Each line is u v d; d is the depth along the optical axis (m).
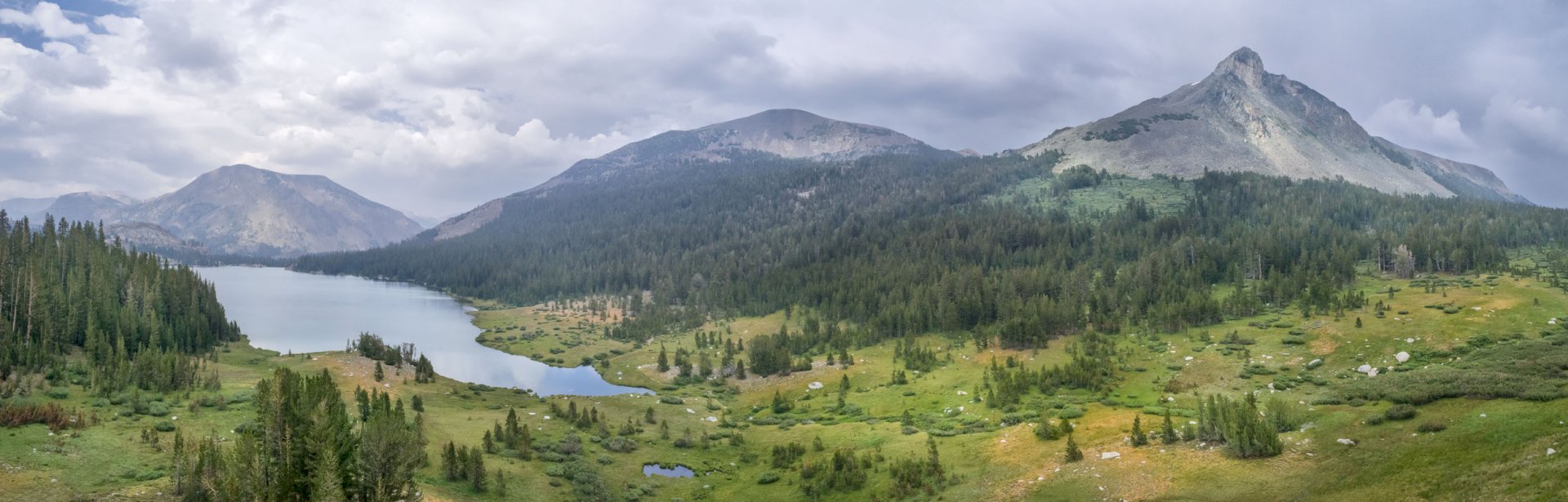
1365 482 66.12
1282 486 69.44
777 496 89.19
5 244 175.62
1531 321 135.12
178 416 101.44
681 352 196.50
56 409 91.69
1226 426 80.44
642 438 115.81
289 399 65.62
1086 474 79.50
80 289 167.25
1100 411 109.81
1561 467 55.78
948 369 155.88
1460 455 66.06
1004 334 167.62
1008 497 77.69
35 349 128.00
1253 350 142.25
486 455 97.56
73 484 73.81
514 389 158.50
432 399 136.75
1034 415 110.88
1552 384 86.19
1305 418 90.44
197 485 69.94
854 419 127.69
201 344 175.88
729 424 130.75
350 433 68.00
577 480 92.50
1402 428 78.94
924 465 91.44
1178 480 74.19
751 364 180.25
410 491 68.44
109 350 133.50
